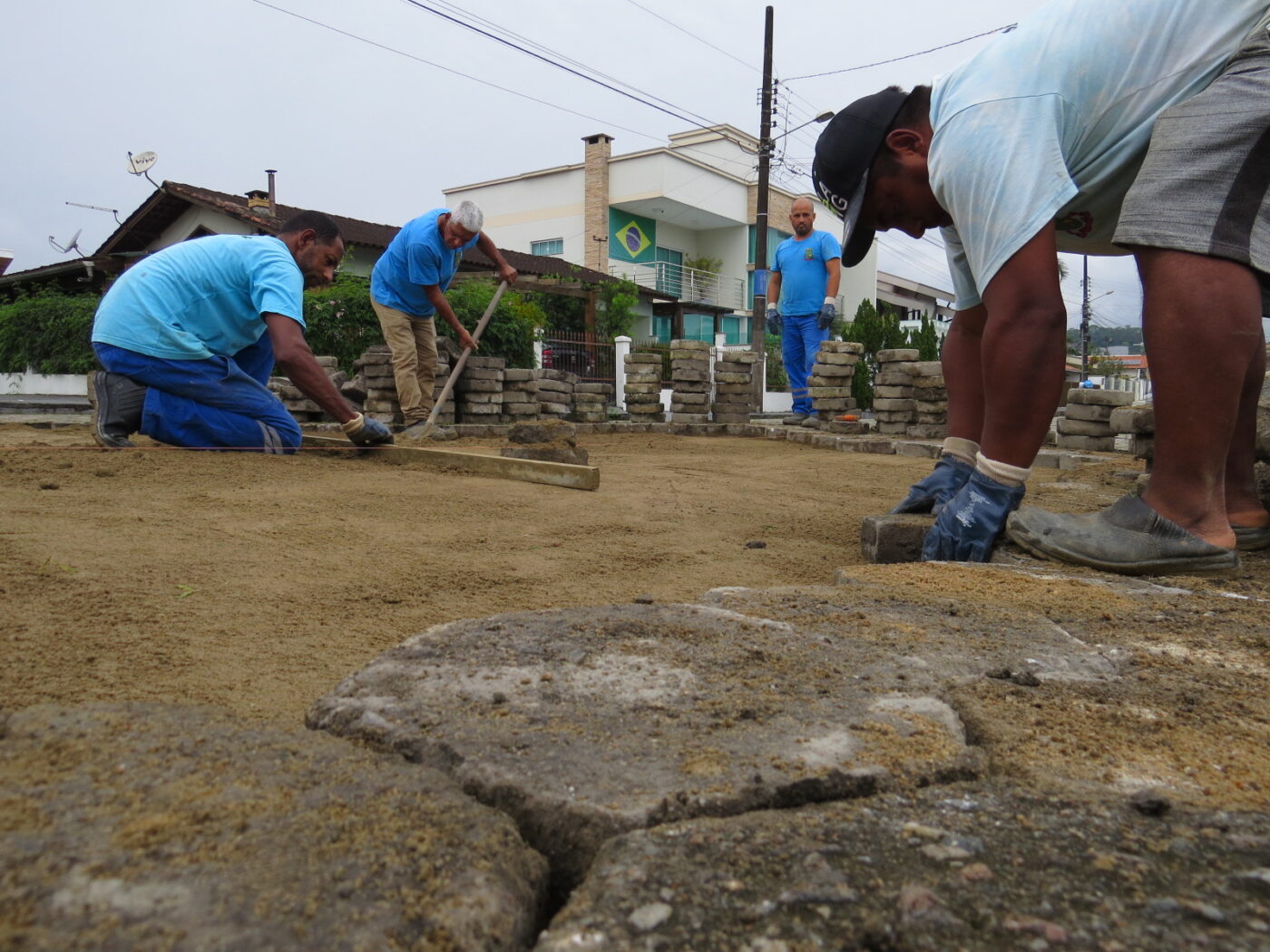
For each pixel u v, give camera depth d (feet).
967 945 2.66
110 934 2.50
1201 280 7.64
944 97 8.89
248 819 3.16
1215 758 4.03
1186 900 2.89
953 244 10.66
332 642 6.61
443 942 2.61
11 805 3.17
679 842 3.16
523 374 30.78
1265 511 9.34
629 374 36.37
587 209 94.22
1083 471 18.24
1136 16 8.14
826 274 34.47
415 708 4.29
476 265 62.59
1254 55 7.73
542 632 5.50
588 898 2.87
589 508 13.44
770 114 56.24
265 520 11.12
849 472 20.85
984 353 8.66
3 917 2.54
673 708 4.35
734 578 9.31
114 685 5.43
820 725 4.17
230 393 16.60
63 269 61.62
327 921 2.63
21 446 17.42
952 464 11.05
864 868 3.05
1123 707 4.60
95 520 10.50
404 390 24.86
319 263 18.08
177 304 16.21
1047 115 8.15
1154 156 7.85
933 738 4.08
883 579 7.52
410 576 8.73
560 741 3.95
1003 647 5.53
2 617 6.68
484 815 3.31
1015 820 3.41
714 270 102.83
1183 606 6.77
